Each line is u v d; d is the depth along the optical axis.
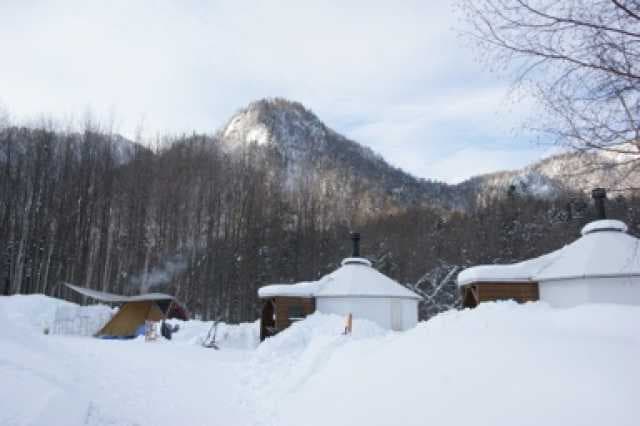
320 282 22.97
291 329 18.53
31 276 38.41
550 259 16.94
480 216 56.38
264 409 8.68
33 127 47.75
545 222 42.72
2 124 44.75
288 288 21.94
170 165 57.44
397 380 6.40
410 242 58.44
